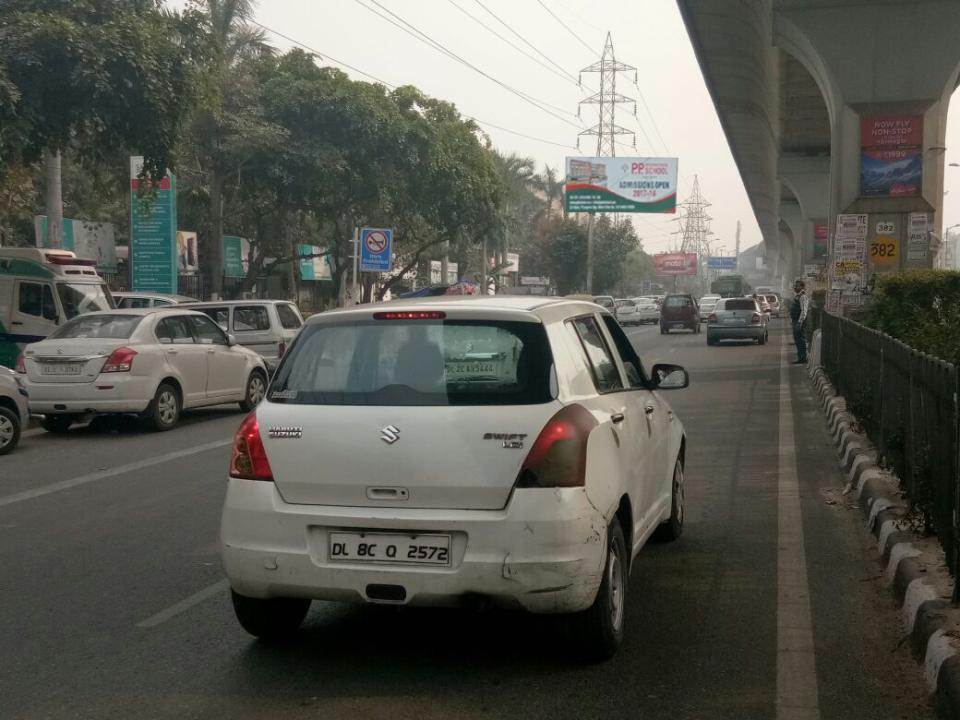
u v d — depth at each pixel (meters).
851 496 9.12
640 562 6.88
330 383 4.82
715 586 6.30
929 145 23.92
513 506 4.45
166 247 27.38
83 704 4.51
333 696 4.57
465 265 60.62
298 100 31.19
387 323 4.90
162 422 14.14
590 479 4.61
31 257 18.92
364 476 4.59
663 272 129.62
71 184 38.75
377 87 33.25
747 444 12.46
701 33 30.48
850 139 24.30
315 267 49.22
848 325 14.14
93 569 6.85
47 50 14.91
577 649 4.87
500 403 4.59
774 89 39.12
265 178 31.77
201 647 5.27
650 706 4.43
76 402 13.41
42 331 18.75
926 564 5.96
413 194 35.69
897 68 23.83
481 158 37.47
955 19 23.25
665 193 64.38
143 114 16.08
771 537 7.60
